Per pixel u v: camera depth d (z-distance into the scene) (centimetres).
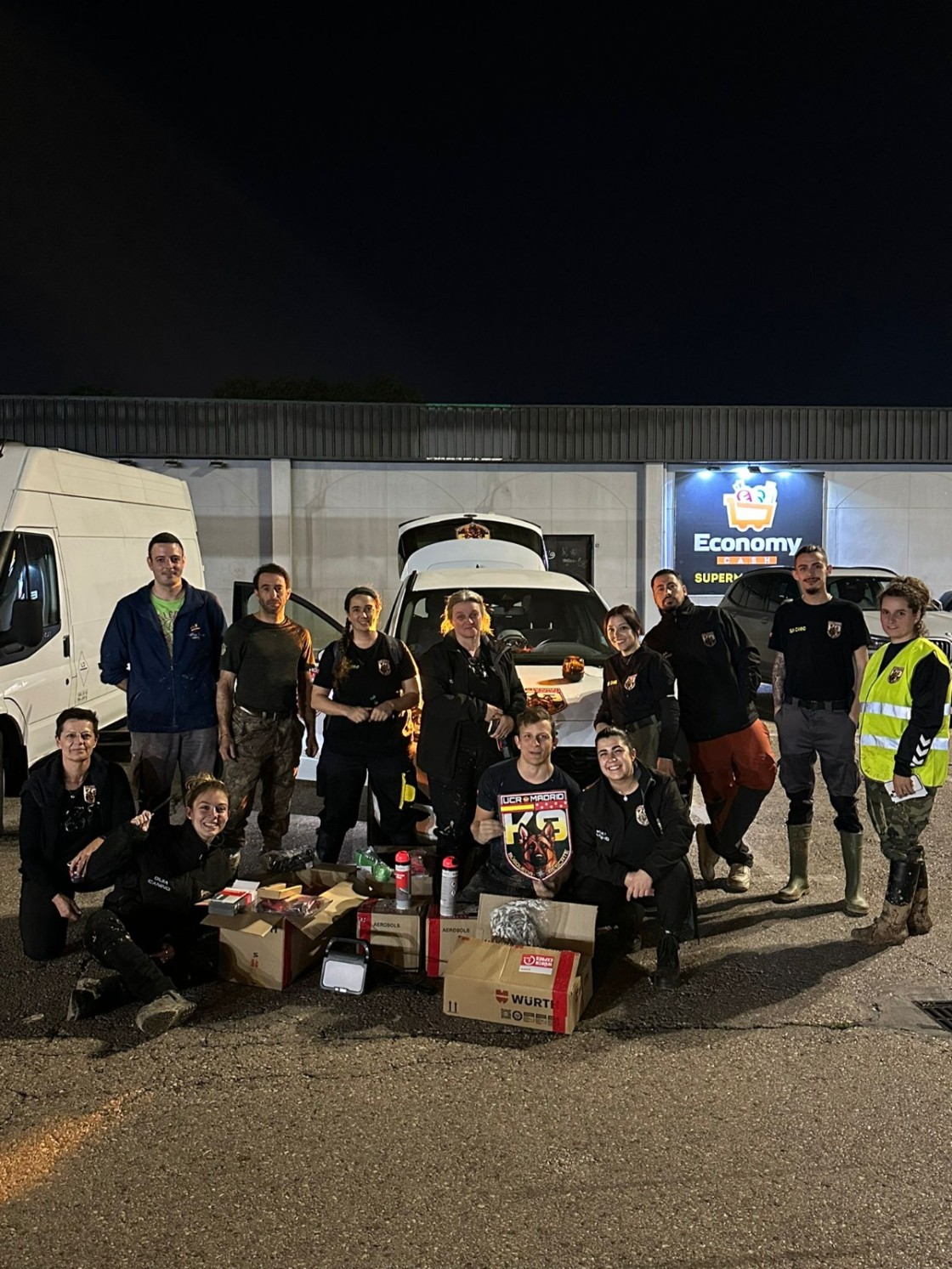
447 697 480
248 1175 289
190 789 427
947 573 1880
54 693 716
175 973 429
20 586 677
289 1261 252
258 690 533
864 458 1845
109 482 848
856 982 427
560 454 1812
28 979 433
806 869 540
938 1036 377
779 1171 291
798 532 1861
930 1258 253
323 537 1792
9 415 1700
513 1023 385
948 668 450
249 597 768
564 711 535
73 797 446
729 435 1831
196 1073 350
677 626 530
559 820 443
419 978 427
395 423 1783
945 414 1852
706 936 482
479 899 446
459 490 1814
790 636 524
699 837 562
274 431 1755
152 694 537
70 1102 330
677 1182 285
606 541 1839
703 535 1852
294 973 425
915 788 450
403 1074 349
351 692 518
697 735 533
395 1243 259
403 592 711
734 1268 249
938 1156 299
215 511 1767
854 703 509
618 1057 362
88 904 530
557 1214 271
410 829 534
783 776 539
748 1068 353
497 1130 313
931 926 492
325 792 530
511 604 679
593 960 437
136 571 877
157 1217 270
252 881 503
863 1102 330
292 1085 341
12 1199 278
